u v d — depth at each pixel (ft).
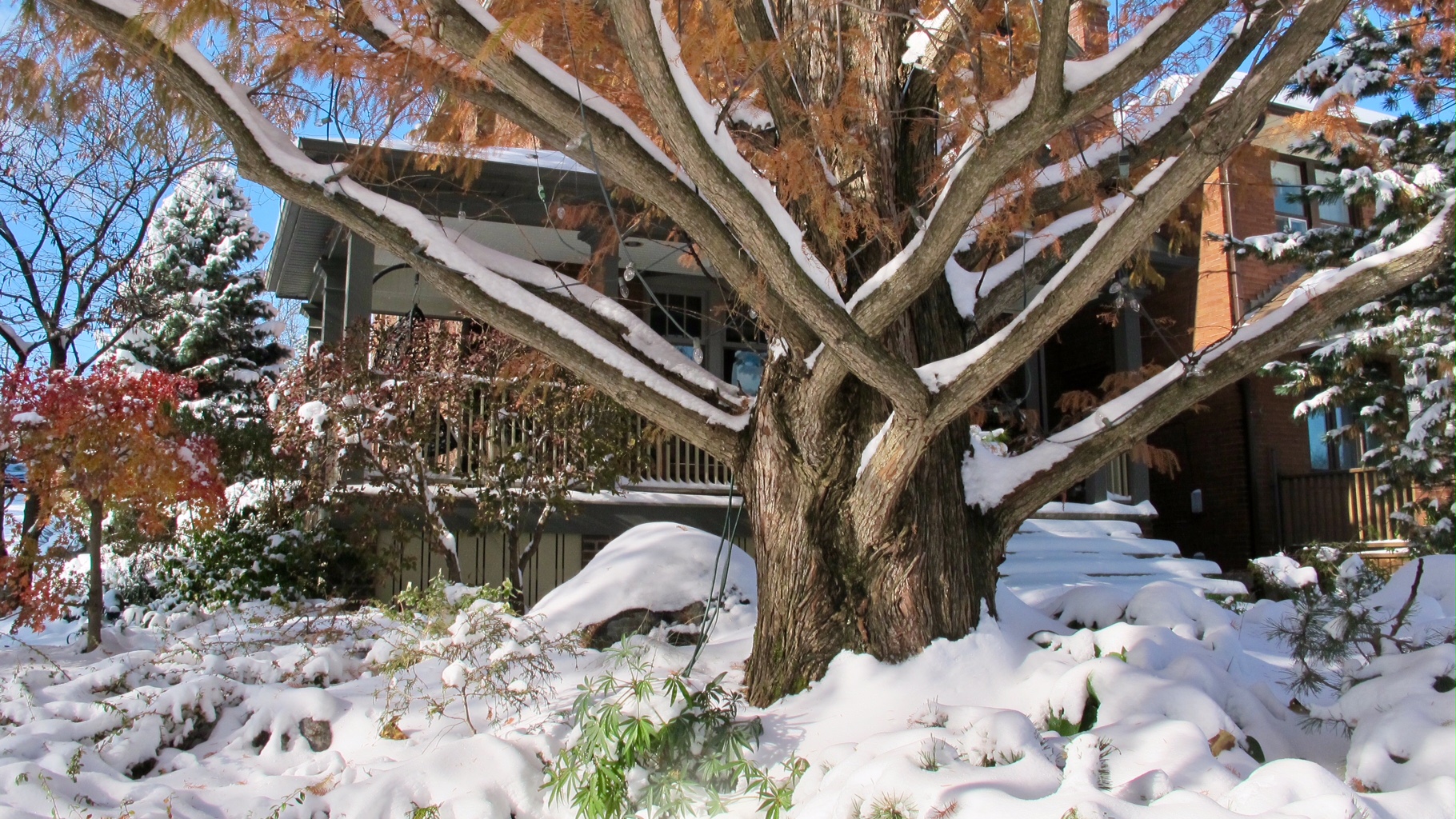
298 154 14.25
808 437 15.48
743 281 14.07
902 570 15.21
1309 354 38.96
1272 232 42.37
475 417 29.76
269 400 30.89
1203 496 45.14
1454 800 10.37
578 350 15.37
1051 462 16.34
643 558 21.45
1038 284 18.45
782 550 15.62
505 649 16.98
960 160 13.12
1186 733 11.92
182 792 13.96
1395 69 27.50
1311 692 15.42
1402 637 17.11
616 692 14.64
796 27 15.46
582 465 28.76
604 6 13.01
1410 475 34.76
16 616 25.18
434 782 13.43
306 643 20.22
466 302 14.90
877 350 13.12
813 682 15.17
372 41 14.64
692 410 16.22
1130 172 16.39
